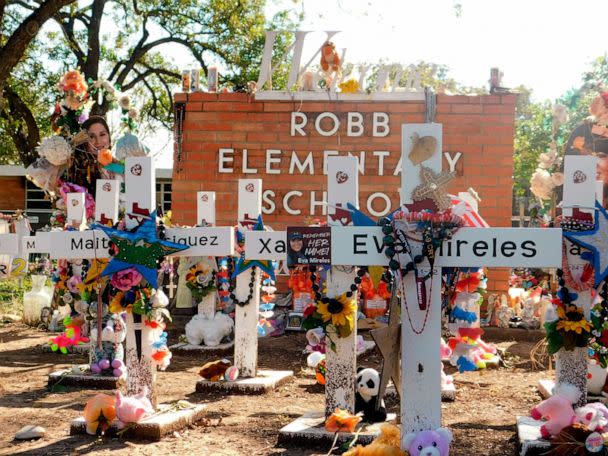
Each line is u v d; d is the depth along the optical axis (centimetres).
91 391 900
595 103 754
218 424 739
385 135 1494
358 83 1516
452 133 1489
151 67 3419
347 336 676
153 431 677
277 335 1377
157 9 3148
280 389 930
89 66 2923
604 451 590
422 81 1672
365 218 578
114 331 935
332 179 683
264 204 1516
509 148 1482
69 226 948
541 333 1346
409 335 553
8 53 1576
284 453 641
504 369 1087
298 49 1523
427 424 551
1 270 1422
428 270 548
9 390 904
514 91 1485
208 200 1120
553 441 600
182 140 1536
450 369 1087
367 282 1290
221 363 920
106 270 696
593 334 662
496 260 548
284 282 1499
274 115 1516
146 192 698
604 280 664
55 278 1185
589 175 648
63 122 1086
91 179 1063
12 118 3045
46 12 1587
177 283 1520
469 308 896
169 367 1098
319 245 604
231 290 1234
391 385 865
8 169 3597
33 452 640
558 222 661
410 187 558
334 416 646
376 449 547
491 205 1484
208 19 3195
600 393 820
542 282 873
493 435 705
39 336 1383
